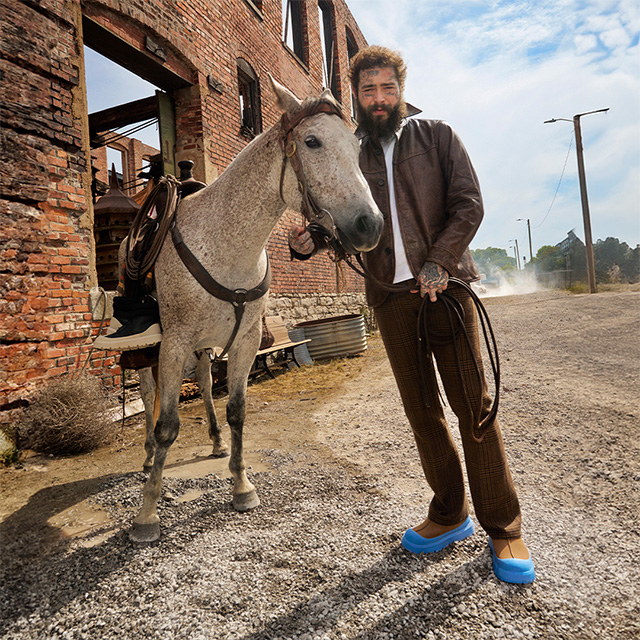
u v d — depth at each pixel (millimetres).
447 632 1458
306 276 10664
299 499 2576
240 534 2193
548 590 1640
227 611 1620
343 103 14125
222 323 2264
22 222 4020
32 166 4109
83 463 3471
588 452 3002
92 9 5129
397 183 1797
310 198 1742
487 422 1734
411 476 2869
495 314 12961
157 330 2289
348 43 15992
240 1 8328
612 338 7480
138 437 4133
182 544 2129
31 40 4141
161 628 1549
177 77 6656
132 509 2547
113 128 8133
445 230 1675
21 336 3939
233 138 7816
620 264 37188
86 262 4586
